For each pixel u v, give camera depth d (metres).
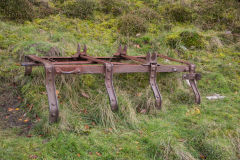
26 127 3.17
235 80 5.41
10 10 5.88
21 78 4.06
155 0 8.29
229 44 6.88
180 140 3.20
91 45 5.57
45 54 4.64
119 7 7.48
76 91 4.05
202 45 6.45
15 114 3.42
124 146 2.91
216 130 3.46
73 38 5.66
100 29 6.51
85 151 2.77
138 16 7.02
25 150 2.63
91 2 7.20
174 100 4.44
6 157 2.46
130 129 3.37
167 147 2.92
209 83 5.20
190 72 4.12
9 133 2.96
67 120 3.19
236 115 4.05
